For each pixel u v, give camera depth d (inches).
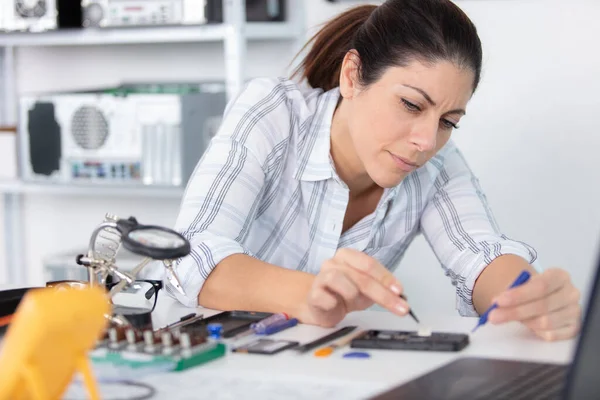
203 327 47.9
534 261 61.1
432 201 66.2
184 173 105.4
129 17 107.0
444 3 54.5
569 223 105.7
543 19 103.0
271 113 63.2
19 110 112.4
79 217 131.4
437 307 112.2
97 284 46.0
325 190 63.3
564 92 103.6
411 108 53.2
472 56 53.5
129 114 106.3
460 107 54.1
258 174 61.4
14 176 115.3
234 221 58.9
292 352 43.9
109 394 37.4
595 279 31.5
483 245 60.1
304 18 114.3
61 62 129.6
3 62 131.7
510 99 105.7
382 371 40.5
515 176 107.0
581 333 31.4
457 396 35.6
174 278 47.7
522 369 39.7
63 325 30.1
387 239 66.5
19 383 30.4
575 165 104.4
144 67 125.3
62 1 112.2
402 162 54.8
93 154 108.9
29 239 134.6
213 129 111.0
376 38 55.2
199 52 122.1
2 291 50.9
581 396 31.2
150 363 39.6
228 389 38.2
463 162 68.1
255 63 119.0
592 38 101.6
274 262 65.2
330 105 63.1
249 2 109.7
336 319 48.9
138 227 43.2
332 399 36.9
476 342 45.5
